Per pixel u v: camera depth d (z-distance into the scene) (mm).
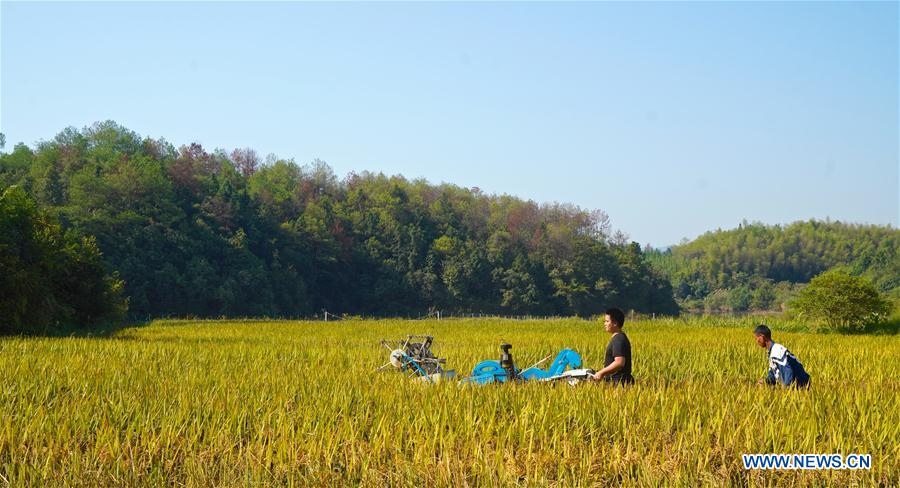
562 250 116938
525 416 8609
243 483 7008
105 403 9484
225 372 13375
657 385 11656
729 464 7555
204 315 80438
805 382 11438
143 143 111000
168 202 84812
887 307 35000
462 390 10156
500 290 108500
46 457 7586
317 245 101000
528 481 7004
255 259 88125
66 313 33781
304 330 33344
